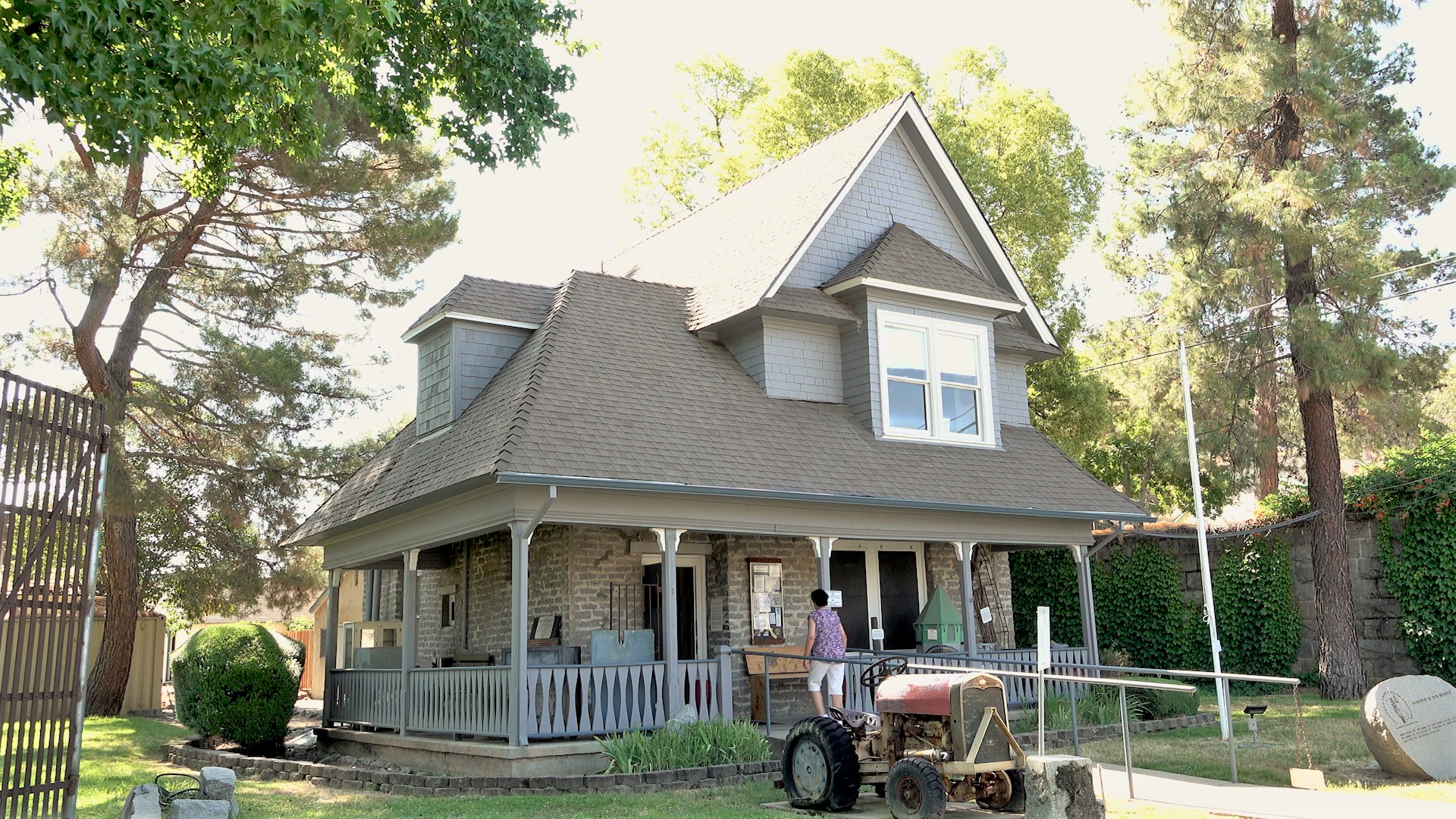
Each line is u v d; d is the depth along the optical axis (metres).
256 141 11.17
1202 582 22.25
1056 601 24.45
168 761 15.23
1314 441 19.88
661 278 19.61
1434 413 36.69
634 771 11.53
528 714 12.00
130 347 21.08
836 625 12.42
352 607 32.88
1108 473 34.88
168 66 8.35
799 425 15.62
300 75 10.48
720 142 32.31
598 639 13.01
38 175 18.53
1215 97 20.19
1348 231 18.98
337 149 21.08
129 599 21.78
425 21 12.70
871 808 9.59
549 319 15.73
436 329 16.33
